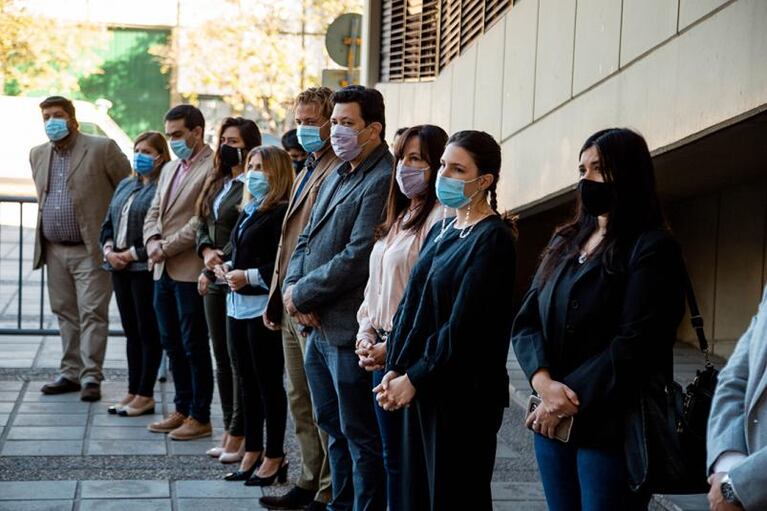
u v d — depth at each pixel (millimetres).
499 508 5410
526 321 3717
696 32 5664
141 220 7180
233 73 29531
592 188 3506
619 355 3361
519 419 7215
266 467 5777
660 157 6543
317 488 5441
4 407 7488
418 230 4332
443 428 3768
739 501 2570
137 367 7438
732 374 2826
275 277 5328
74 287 8000
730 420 2750
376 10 13523
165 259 6719
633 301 3402
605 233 3562
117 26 32625
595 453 3432
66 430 6895
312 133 5230
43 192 7902
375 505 4711
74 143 7891
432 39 12047
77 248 7863
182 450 6496
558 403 3445
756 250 8539
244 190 6125
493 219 3854
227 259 6215
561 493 3564
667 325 3398
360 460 4723
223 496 5594
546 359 3572
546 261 3719
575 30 7531
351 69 10906
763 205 8422
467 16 10680
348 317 4746
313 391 4992
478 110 10094
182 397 6949
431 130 4316
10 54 29750
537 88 8383
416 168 4301
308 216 5250
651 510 5301
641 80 6398
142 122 33375
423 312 3863
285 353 5398
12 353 9406
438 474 3771
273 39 29672
